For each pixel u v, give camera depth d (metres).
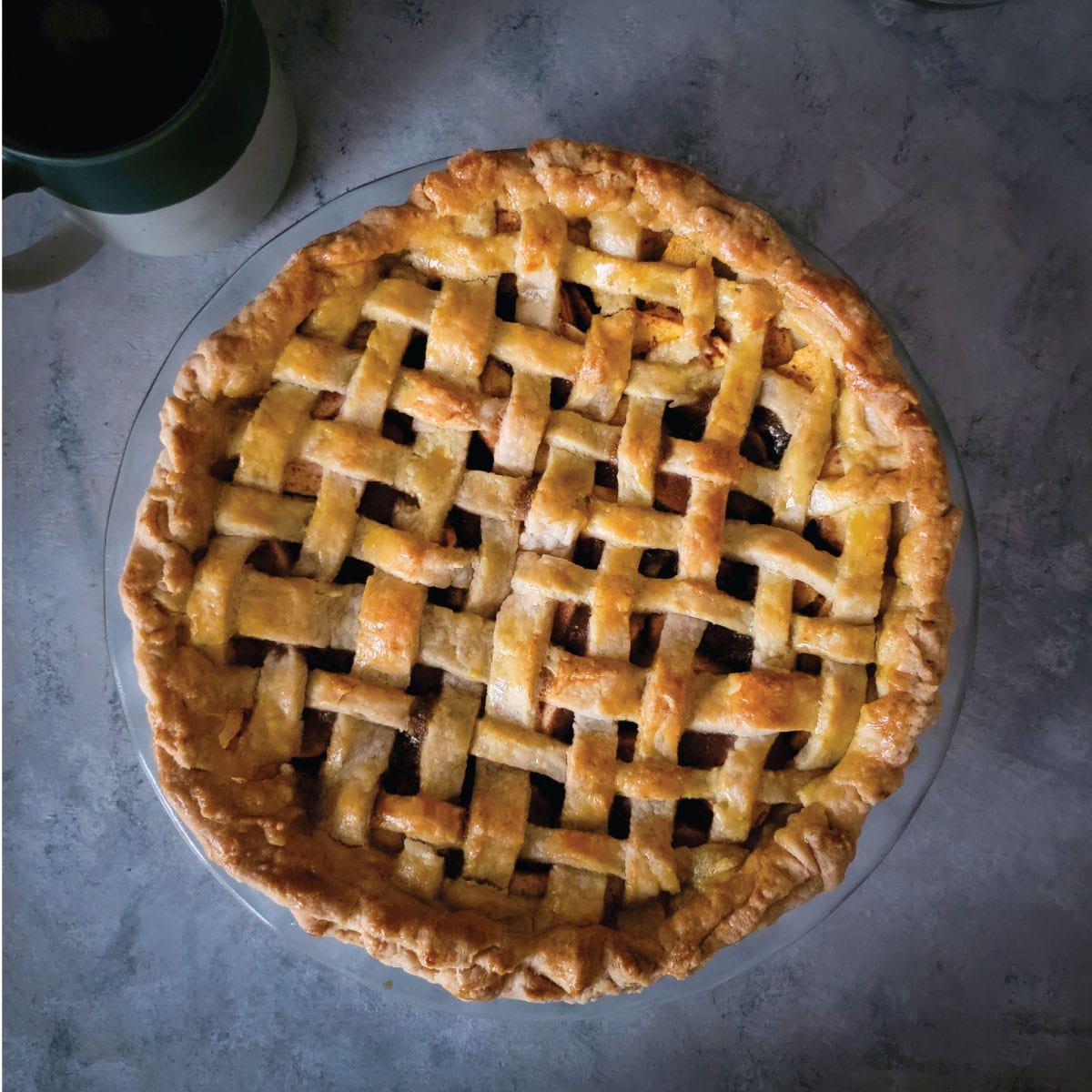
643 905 0.43
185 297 0.54
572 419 0.44
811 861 0.43
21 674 0.54
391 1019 0.54
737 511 0.45
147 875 0.54
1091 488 0.54
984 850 0.54
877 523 0.44
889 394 0.44
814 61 0.54
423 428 0.44
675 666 0.43
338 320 0.44
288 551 0.44
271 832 0.42
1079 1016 0.54
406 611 0.43
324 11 0.53
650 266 0.44
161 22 0.45
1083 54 0.54
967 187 0.54
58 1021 0.54
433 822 0.42
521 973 0.42
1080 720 0.54
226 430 0.44
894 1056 0.54
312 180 0.54
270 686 0.43
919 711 0.43
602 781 0.43
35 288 0.47
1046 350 0.54
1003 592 0.54
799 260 0.45
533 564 0.43
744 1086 0.54
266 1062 0.54
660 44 0.54
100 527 0.54
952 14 0.53
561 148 0.45
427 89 0.54
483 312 0.44
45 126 0.44
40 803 0.54
